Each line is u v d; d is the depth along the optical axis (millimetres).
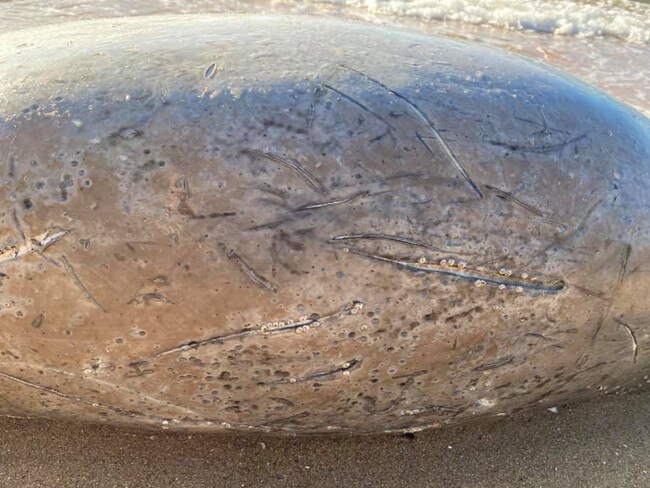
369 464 1436
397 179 1229
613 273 1304
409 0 3941
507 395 1373
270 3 3852
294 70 1314
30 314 1214
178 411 1312
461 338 1269
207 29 1452
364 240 1209
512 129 1299
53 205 1195
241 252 1192
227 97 1257
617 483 1426
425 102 1292
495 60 1443
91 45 1388
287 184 1209
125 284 1193
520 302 1267
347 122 1251
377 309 1226
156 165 1204
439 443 1471
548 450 1470
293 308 1209
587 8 3877
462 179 1246
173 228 1188
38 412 1368
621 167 1334
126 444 1449
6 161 1214
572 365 1364
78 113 1242
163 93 1262
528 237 1259
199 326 1213
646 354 1410
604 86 2877
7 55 1380
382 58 1375
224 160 1210
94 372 1255
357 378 1277
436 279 1229
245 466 1425
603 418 1525
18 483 1395
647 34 3490
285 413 1322
